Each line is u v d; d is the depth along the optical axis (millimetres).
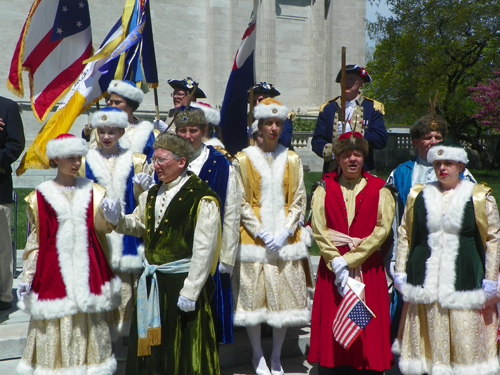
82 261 3859
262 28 25641
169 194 3873
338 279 4199
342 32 27828
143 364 3807
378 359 4156
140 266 4691
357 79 5520
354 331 3996
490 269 3877
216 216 3762
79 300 3787
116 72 5770
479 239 3967
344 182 4449
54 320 3803
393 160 25203
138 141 5227
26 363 3852
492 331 3967
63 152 3854
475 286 3877
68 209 3885
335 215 4324
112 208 3818
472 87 25047
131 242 4668
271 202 4582
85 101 5590
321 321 4312
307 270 4746
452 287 3873
